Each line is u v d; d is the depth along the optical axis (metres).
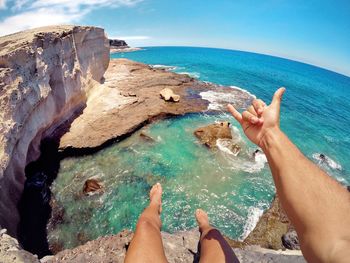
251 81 42.59
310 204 1.25
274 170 1.57
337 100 38.41
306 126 23.33
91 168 13.27
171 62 64.62
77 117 16.80
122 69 34.34
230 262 2.64
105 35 24.48
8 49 10.32
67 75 15.38
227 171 13.62
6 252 3.79
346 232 1.07
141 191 11.88
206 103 23.44
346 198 1.23
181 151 15.17
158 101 21.86
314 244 1.12
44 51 12.70
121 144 15.45
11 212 8.79
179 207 11.17
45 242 9.21
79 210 10.70
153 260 2.12
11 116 9.16
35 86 11.29
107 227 10.07
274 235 9.40
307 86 47.50
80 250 4.21
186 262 4.04
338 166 16.52
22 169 10.27
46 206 10.68
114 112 18.08
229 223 10.46
